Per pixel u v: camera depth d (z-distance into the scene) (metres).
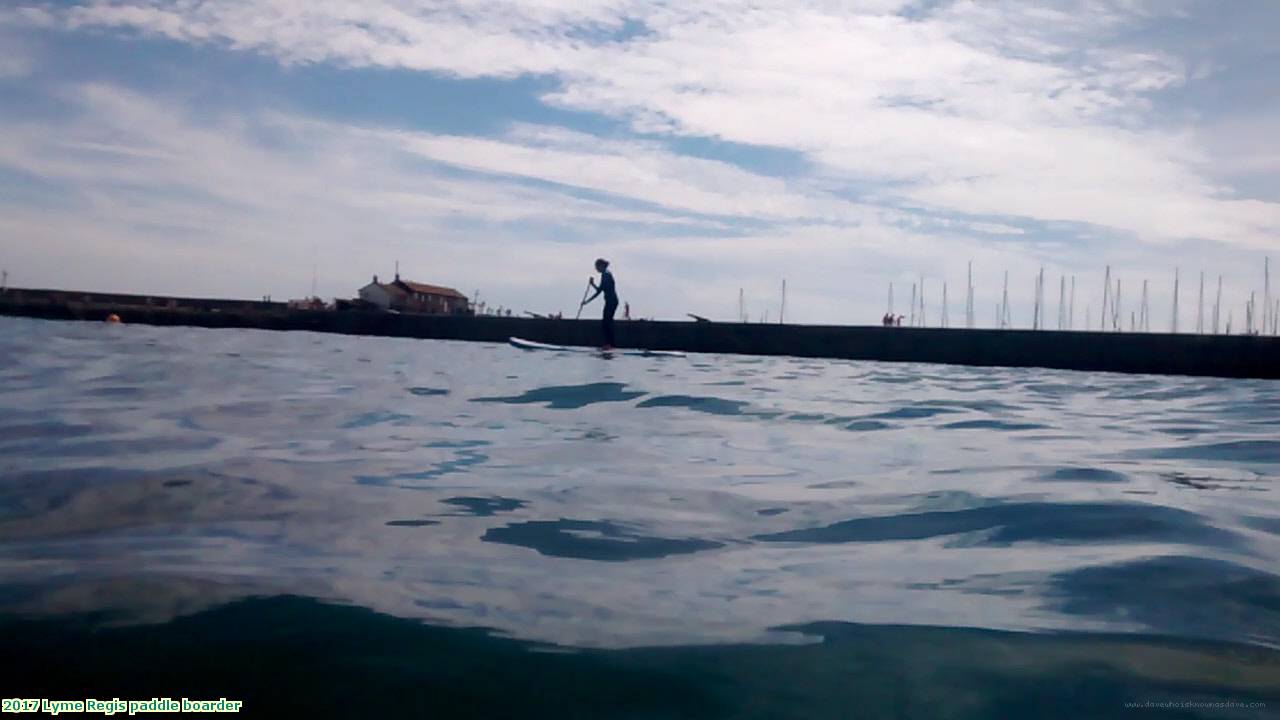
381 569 2.46
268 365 9.34
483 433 5.00
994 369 14.69
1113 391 9.97
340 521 2.96
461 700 1.72
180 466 3.71
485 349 15.15
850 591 2.38
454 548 2.70
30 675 1.76
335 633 2.00
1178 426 6.30
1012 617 2.18
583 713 1.68
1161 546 2.83
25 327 15.61
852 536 2.96
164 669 1.80
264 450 4.19
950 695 1.78
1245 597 2.33
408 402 6.38
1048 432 5.82
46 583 2.26
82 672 1.78
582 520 3.09
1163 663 1.92
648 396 7.23
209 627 2.01
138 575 2.33
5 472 3.53
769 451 4.69
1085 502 3.46
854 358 17.31
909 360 16.92
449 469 3.90
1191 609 2.25
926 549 2.81
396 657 1.89
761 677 1.84
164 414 5.25
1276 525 3.11
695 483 3.76
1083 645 2.01
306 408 5.80
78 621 2.02
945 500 3.50
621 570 2.54
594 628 2.08
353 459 4.05
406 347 14.87
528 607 2.20
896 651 1.98
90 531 2.76
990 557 2.71
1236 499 3.56
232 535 2.75
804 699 1.75
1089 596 2.34
